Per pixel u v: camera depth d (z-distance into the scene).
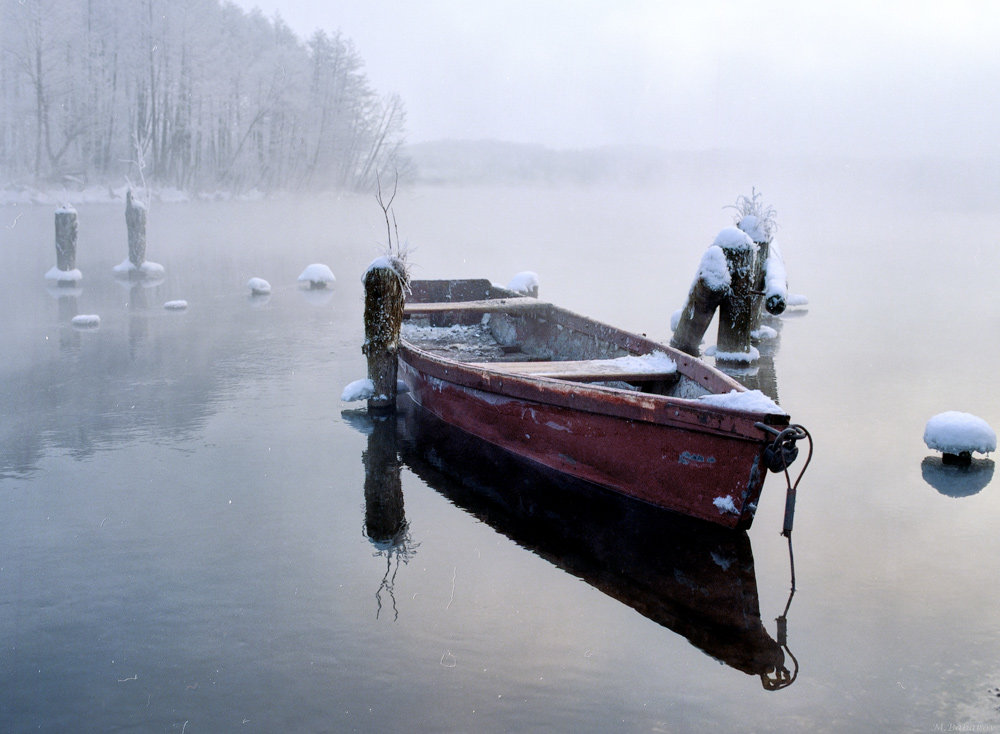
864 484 7.06
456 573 5.47
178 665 4.39
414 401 9.55
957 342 13.20
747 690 4.18
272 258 25.56
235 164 57.78
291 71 62.25
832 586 5.28
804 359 11.91
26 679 4.27
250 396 9.75
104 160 50.75
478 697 4.11
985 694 4.13
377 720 3.93
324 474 7.30
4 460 7.54
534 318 10.77
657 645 4.59
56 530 6.08
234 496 6.77
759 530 6.16
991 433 7.50
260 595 5.14
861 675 4.30
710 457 5.83
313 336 13.40
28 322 14.06
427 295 12.80
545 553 5.80
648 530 6.23
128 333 13.38
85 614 4.91
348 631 4.73
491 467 7.52
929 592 5.19
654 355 8.20
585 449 6.81
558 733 3.83
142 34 51.91
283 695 4.12
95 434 8.30
